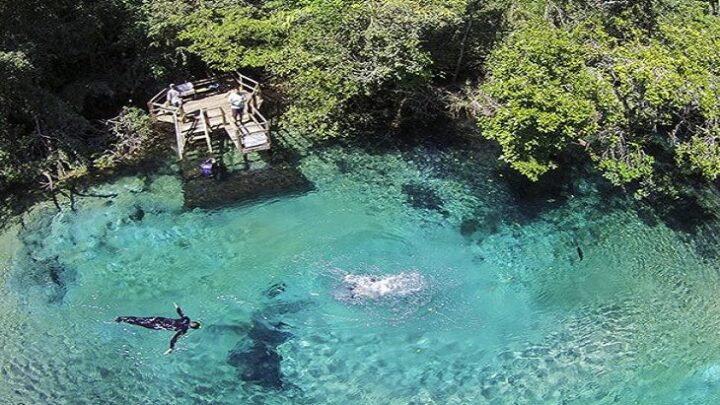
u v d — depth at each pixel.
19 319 20.72
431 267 23.08
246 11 28.86
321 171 27.03
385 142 28.64
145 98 29.47
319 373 19.41
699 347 20.48
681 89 21.64
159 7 28.14
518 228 24.86
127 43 28.42
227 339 20.25
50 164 25.55
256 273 22.53
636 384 19.30
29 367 19.39
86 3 27.52
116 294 21.66
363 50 26.38
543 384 19.27
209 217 24.56
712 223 25.12
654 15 26.27
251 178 26.38
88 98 28.53
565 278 22.88
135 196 25.31
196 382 19.08
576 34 24.45
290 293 21.86
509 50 24.16
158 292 21.78
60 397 18.64
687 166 25.67
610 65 23.33
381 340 20.42
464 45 28.69
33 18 25.38
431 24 26.20
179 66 29.64
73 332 20.42
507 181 27.02
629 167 23.50
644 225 24.98
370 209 25.39
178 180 26.11
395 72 26.17
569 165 27.64
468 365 19.75
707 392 19.08
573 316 21.47
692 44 23.36
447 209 25.59
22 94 24.92
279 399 18.67
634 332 20.94
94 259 22.80
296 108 28.27
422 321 21.12
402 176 27.08
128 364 19.56
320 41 26.56
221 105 27.47
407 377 19.36
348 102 29.16
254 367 19.45
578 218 25.33
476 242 24.22
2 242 23.16
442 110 29.94
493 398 18.84
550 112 22.11
